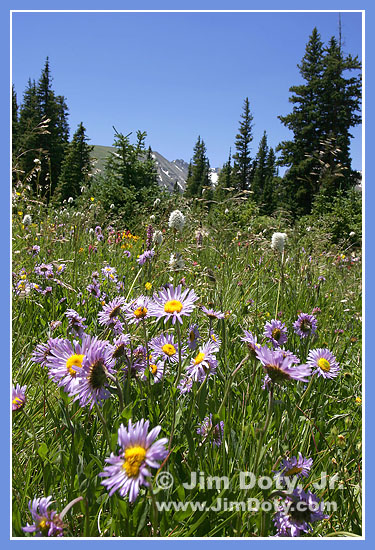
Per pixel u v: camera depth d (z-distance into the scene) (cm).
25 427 204
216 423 184
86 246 579
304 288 472
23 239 462
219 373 221
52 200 684
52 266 409
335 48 3250
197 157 6700
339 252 768
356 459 192
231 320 329
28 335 299
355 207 1480
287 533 142
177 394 204
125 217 1127
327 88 3247
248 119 5922
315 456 201
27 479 164
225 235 559
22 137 558
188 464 173
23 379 242
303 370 143
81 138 1848
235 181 5844
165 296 188
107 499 152
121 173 1472
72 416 180
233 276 427
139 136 1543
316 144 3222
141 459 112
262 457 165
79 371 151
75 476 156
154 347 219
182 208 583
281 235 413
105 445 182
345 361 332
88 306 369
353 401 265
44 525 129
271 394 148
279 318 361
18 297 320
